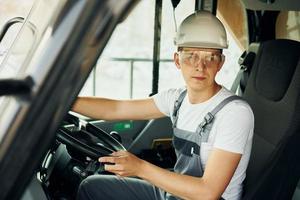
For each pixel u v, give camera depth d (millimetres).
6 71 980
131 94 3369
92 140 1803
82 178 1790
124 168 1355
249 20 2674
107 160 1352
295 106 1603
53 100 419
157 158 2850
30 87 412
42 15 479
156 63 2957
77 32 398
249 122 1534
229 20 2877
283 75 1751
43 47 411
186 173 1668
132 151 2842
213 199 1403
